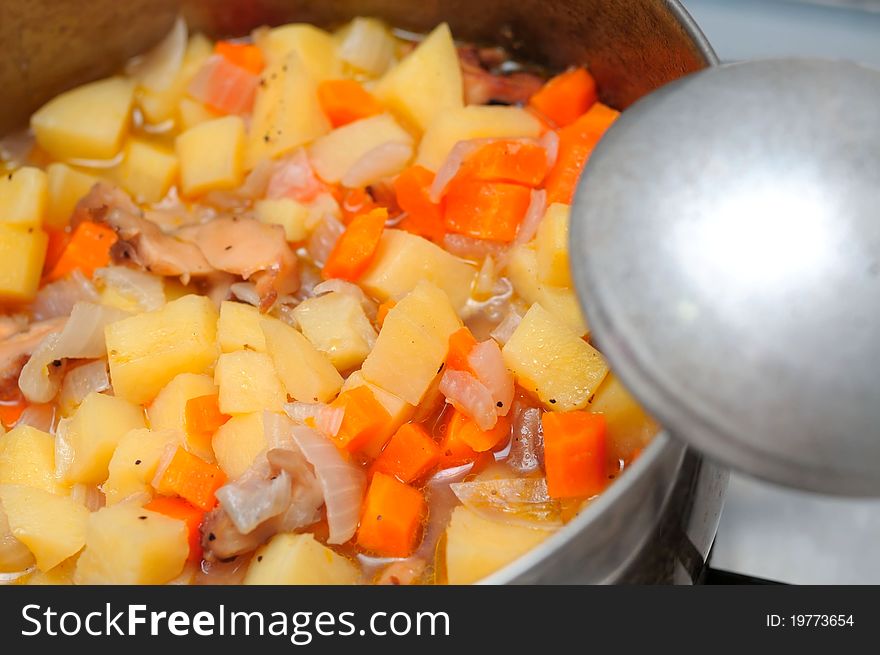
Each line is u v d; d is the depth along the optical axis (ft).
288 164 1.07
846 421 0.69
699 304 0.70
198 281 1.02
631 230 0.71
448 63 1.10
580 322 0.97
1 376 0.97
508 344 0.94
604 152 0.74
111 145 1.10
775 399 0.69
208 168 1.07
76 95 1.12
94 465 0.93
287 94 1.08
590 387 0.92
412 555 0.89
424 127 1.09
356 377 0.94
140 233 1.00
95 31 1.11
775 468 0.70
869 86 0.72
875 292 0.69
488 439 0.92
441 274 1.00
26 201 1.03
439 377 0.94
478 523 0.89
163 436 0.93
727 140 0.71
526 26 1.11
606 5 1.02
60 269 1.03
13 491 0.91
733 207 0.70
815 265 0.69
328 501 0.88
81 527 0.90
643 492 0.81
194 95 1.12
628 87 1.08
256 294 0.99
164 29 1.14
